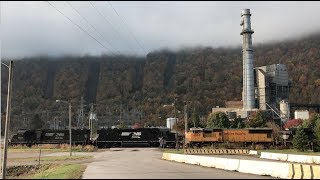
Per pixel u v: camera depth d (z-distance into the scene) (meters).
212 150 61.12
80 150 69.38
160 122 163.38
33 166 38.59
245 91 154.00
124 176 23.14
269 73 171.25
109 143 81.62
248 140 77.75
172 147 79.50
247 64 154.12
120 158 46.69
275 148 76.81
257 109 149.50
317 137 70.81
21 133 83.50
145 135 81.00
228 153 60.28
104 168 29.95
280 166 24.70
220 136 77.31
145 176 23.19
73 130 82.94
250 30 154.25
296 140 71.38
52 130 83.62
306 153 61.06
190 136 77.00
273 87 169.00
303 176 22.91
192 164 36.94
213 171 28.12
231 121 130.88
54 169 32.38
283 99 169.12
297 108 182.00
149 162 38.66
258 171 26.55
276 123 147.25
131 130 81.81
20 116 168.50
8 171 36.78
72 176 23.39
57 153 61.34
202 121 148.38
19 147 79.44
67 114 158.50
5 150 25.48
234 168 29.56
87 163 37.62
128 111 195.50
